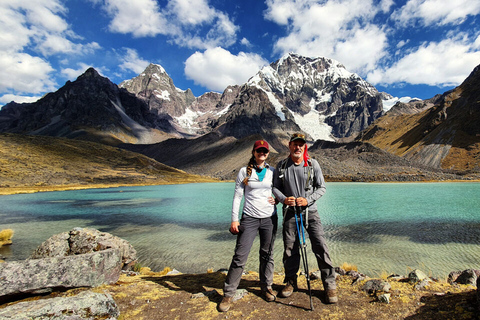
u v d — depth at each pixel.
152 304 4.59
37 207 46.09
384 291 4.70
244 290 5.09
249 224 4.64
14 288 4.37
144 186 124.50
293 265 4.84
